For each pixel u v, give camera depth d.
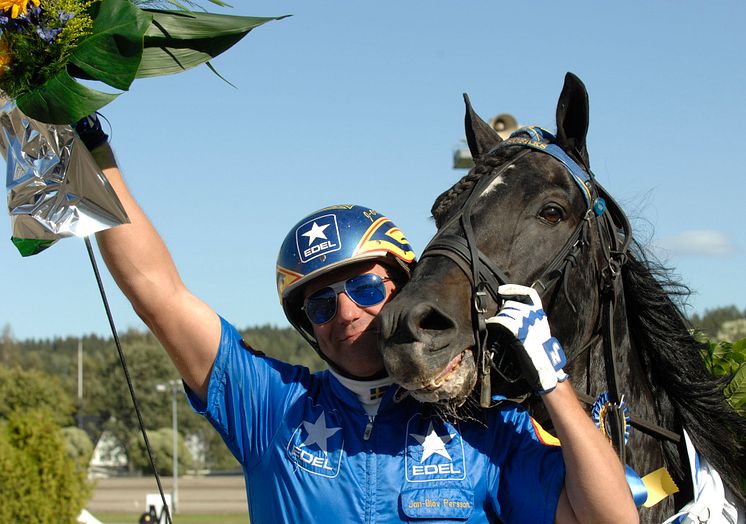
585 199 2.70
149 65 2.53
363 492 2.48
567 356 2.71
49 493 18.16
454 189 2.71
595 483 2.25
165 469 57.69
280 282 2.73
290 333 105.19
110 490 48.06
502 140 3.05
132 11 2.33
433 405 2.54
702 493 2.84
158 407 65.12
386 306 2.33
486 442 2.54
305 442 2.58
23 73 2.37
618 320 2.87
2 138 2.46
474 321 2.41
